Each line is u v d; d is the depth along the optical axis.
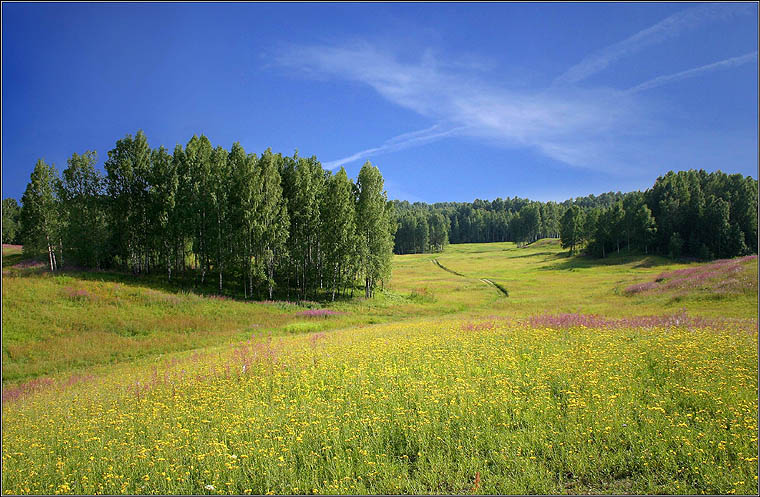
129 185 50.53
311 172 55.97
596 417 7.71
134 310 35.47
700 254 87.19
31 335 28.77
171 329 31.95
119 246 50.31
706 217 89.81
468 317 32.16
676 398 8.68
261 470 6.95
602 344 13.55
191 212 47.19
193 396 11.30
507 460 6.68
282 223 47.69
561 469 6.39
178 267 51.91
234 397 10.76
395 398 9.35
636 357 11.62
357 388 10.32
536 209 173.38
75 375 21.23
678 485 5.88
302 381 11.39
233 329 32.41
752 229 87.12
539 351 13.22
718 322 17.56
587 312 30.12
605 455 6.63
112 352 25.77
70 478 7.51
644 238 96.50
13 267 49.88
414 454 7.29
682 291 34.44
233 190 49.31
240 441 7.98
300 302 45.59
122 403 12.04
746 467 6.07
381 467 6.68
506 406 8.52
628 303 35.16
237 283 50.50
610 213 109.25
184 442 8.28
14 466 8.16
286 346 18.38
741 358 10.85
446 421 8.00
